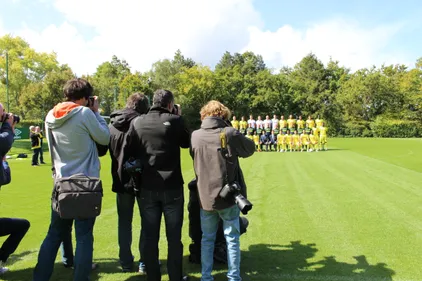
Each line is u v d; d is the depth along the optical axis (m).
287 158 15.78
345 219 5.62
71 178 3.00
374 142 29.17
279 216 5.85
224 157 3.24
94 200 3.00
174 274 3.37
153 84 48.41
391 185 8.51
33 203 7.06
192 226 4.00
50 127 3.14
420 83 48.16
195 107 45.28
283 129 21.62
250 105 45.62
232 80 46.12
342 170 11.28
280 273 3.65
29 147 23.92
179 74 48.19
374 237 4.74
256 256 4.13
